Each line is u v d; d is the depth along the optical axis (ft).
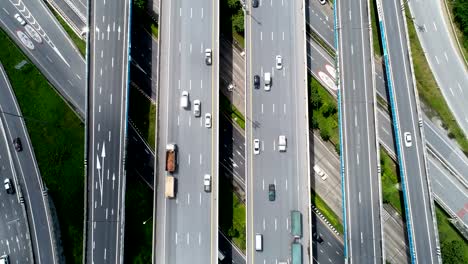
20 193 425.28
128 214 422.82
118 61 429.38
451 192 450.71
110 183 413.59
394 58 453.17
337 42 447.42
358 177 424.87
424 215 426.10
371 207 419.54
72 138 440.45
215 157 409.90
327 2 471.62
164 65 422.41
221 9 452.76
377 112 451.94
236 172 438.40
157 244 397.39
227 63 456.04
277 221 405.39
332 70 459.73
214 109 417.28
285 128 418.72
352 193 422.00
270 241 402.72
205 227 400.06
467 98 464.65
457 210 448.24
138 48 454.81
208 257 396.37
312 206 435.12
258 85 424.46
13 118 438.81
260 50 431.02
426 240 422.00
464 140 458.50
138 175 434.30
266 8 438.81
